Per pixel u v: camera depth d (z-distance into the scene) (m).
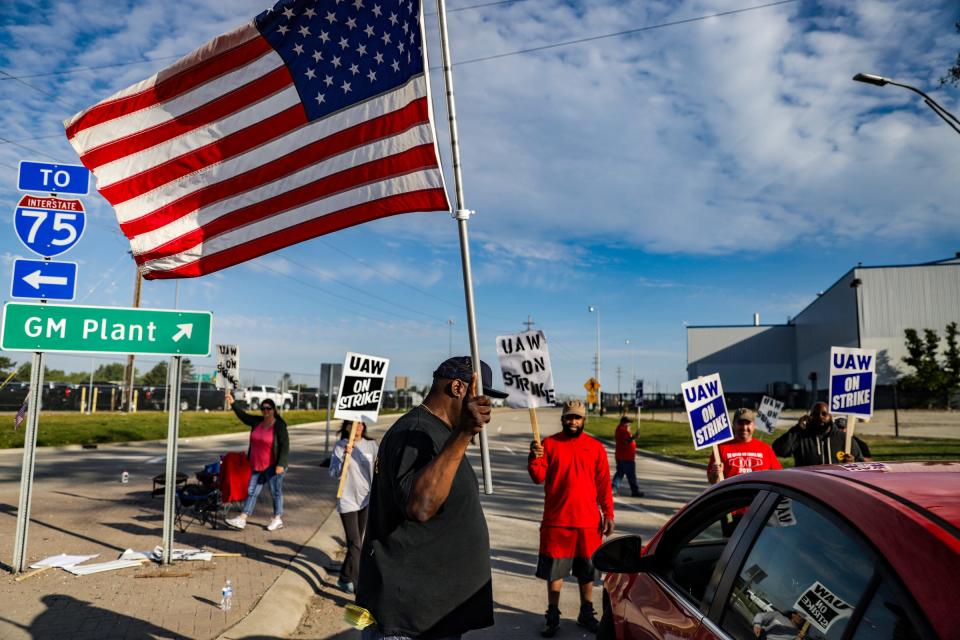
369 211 5.27
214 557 7.20
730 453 7.01
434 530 2.51
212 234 5.49
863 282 55.00
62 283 6.70
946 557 1.52
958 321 53.22
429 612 2.46
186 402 47.38
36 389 6.59
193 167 5.49
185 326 6.90
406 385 55.03
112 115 5.56
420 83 5.12
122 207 5.58
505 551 8.37
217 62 5.43
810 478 2.21
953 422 37.72
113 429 27.22
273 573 6.55
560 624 5.61
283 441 9.06
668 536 3.03
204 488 9.01
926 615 1.45
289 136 5.38
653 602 2.82
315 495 12.43
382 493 2.53
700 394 7.24
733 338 80.38
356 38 5.26
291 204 5.36
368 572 2.54
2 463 17.52
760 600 2.10
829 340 63.25
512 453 23.41
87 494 11.90
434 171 5.14
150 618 5.16
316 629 5.37
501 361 5.70
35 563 6.79
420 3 5.07
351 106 5.28
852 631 1.66
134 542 7.92
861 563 1.74
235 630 4.90
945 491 1.87
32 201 6.71
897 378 52.12
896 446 23.16
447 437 2.63
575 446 5.39
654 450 24.78
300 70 5.36
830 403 7.70
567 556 5.29
